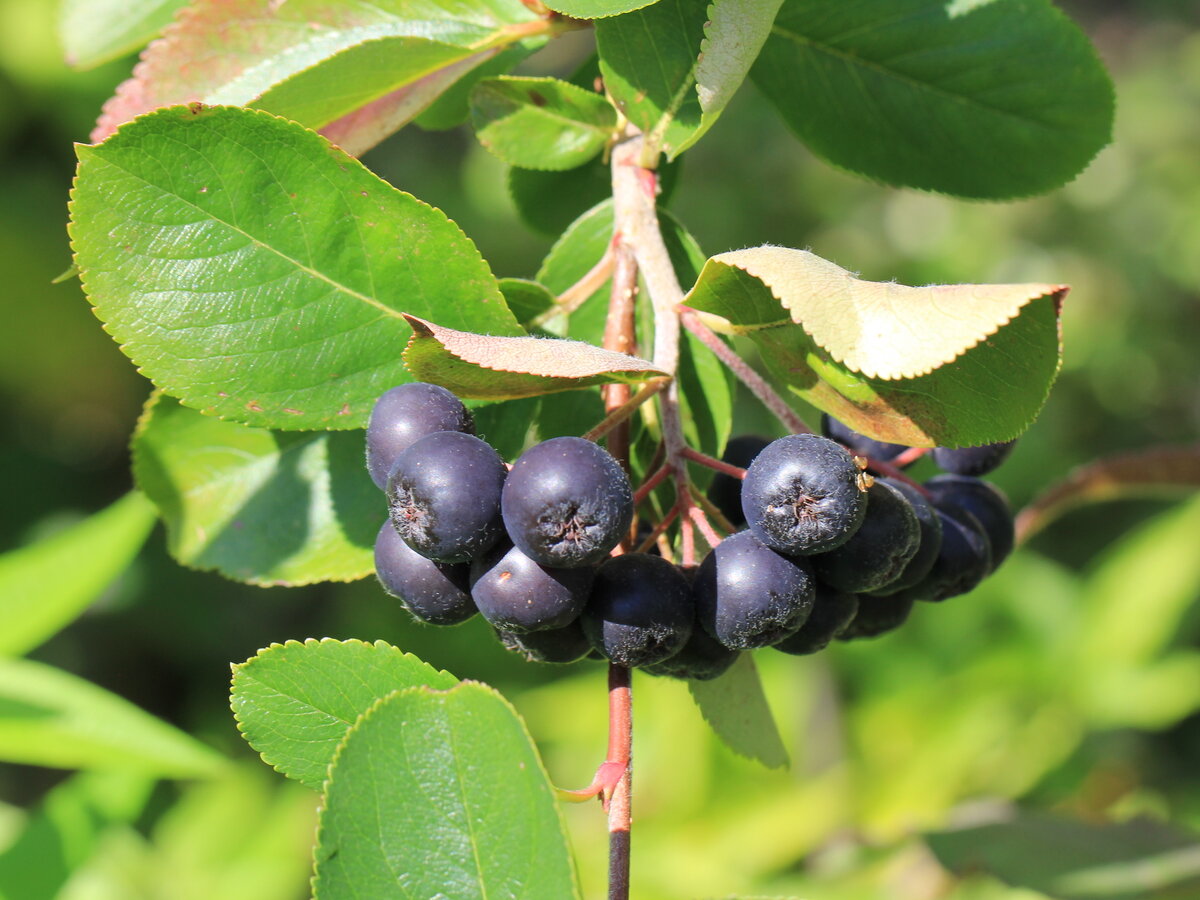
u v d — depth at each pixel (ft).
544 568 0.74
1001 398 0.77
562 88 0.86
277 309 0.81
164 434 0.91
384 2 0.87
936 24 0.91
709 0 0.83
